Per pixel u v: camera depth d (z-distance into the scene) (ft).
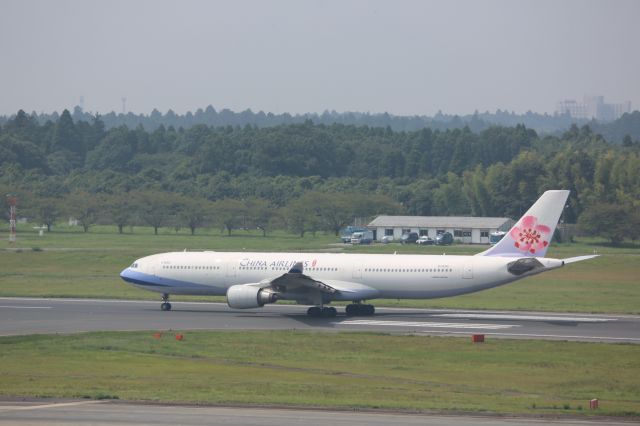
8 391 418.31
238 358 543.39
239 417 361.71
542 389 458.50
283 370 503.61
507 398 428.15
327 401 401.29
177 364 520.42
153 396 407.64
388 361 536.42
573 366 524.11
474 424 355.15
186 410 375.45
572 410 393.70
